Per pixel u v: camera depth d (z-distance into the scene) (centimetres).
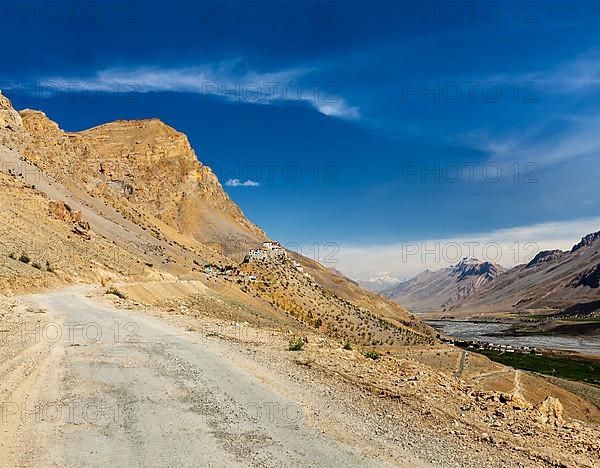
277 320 6575
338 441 748
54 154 12825
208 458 668
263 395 973
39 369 1127
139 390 984
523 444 823
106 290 3906
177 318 2353
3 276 3297
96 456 663
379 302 18975
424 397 1066
